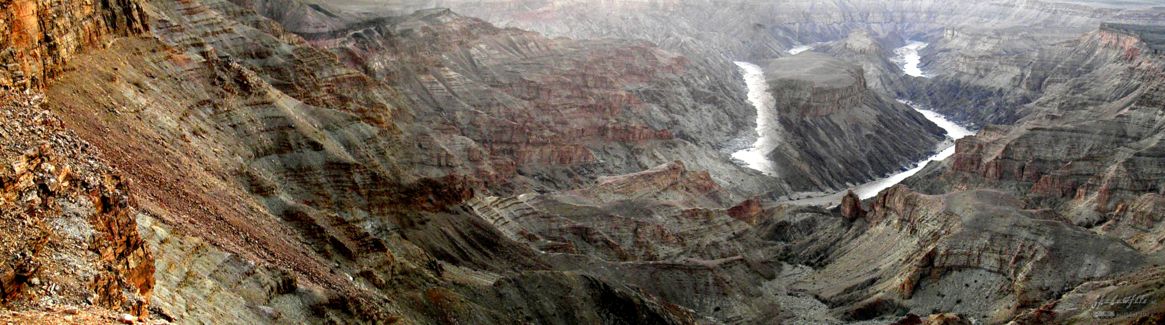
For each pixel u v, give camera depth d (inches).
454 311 2979.8
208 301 1895.9
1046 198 7185.0
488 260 4020.7
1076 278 4165.8
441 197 4131.4
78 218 1472.7
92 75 2965.1
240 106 3681.1
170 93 3371.1
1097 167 7209.6
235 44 4948.3
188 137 3159.5
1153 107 7711.6
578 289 3612.2
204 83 3634.4
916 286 4436.5
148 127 2972.4
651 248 5142.7
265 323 2015.3
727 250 5315.0
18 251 1327.5
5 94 1726.1
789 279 5000.0
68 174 1546.5
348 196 3659.0
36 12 2630.4
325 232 2947.8
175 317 1705.2
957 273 4421.8
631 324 3629.4
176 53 3614.7
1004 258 4365.2
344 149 4052.7
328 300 2314.2
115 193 1612.9
